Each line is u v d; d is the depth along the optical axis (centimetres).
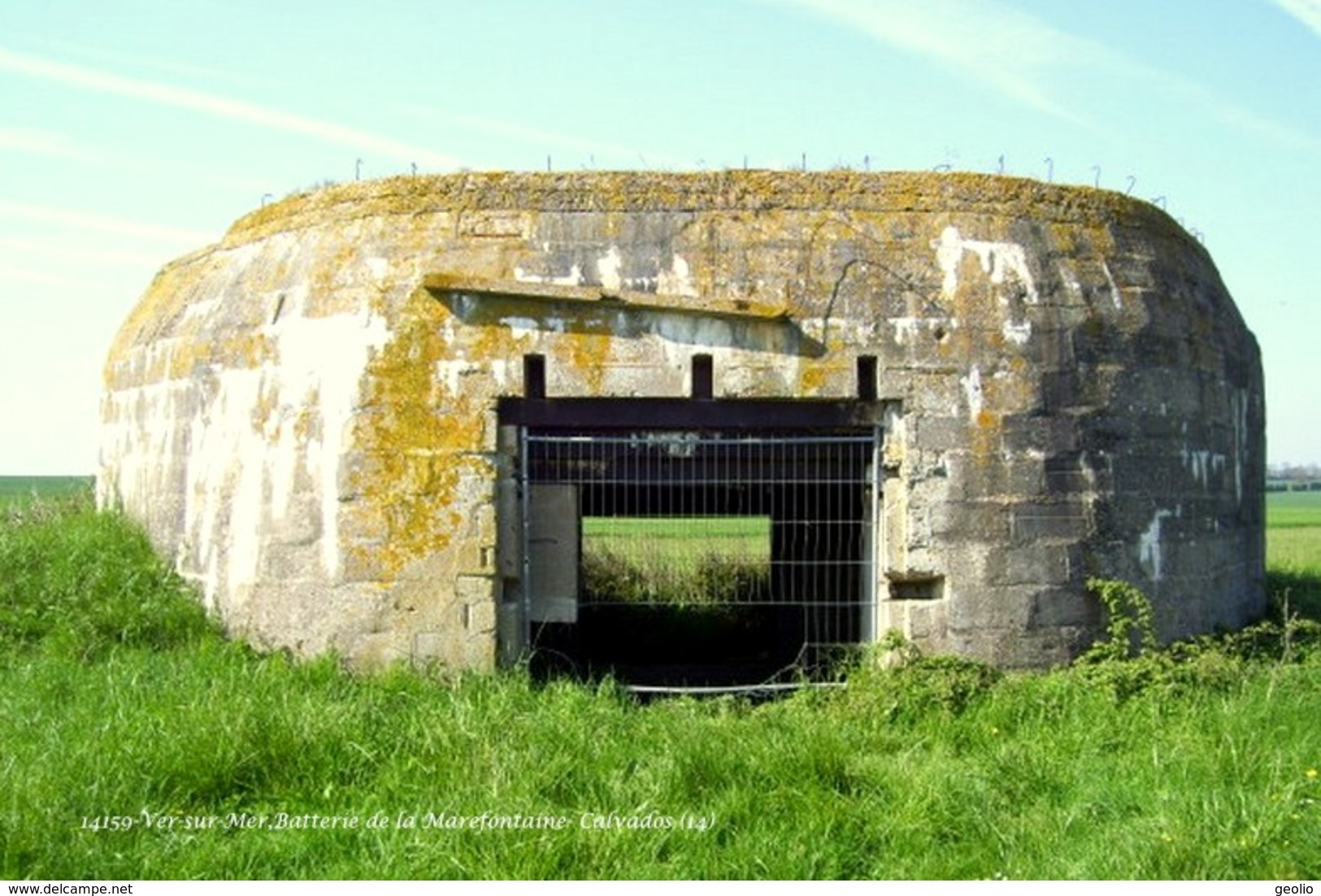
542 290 833
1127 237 920
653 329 842
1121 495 866
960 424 841
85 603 938
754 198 870
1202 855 541
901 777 646
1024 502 842
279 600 872
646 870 536
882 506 846
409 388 846
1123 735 721
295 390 882
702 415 845
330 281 883
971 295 853
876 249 858
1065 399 856
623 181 873
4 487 4969
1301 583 1321
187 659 838
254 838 571
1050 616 839
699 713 771
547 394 839
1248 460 1045
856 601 966
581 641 1167
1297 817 568
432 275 841
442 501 840
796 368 838
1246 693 774
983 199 879
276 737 650
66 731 686
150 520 1056
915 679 788
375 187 902
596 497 1080
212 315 983
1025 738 726
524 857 543
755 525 2200
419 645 835
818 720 743
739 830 586
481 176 881
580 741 671
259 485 898
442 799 602
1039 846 578
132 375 1139
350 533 845
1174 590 894
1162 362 903
